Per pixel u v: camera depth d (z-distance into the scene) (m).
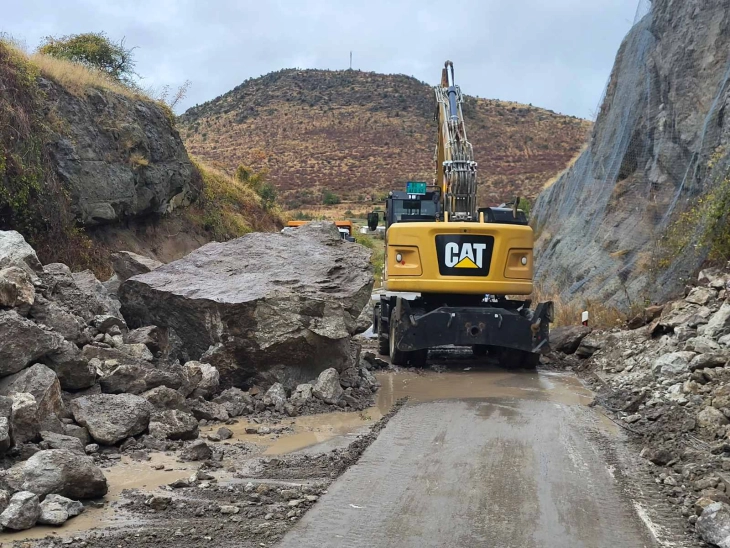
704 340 10.79
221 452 7.23
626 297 15.88
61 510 5.26
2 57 14.97
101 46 23.73
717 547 4.98
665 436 7.75
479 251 12.72
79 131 17.09
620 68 21.48
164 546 4.90
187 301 9.79
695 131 16.33
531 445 7.52
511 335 12.20
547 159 80.88
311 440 7.82
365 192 84.38
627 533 5.25
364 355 12.83
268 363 9.75
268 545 4.95
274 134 108.25
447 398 10.01
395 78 128.88
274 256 11.11
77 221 16.19
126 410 7.30
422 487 6.16
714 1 16.81
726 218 13.31
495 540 5.08
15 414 6.36
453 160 14.48
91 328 9.25
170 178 20.97
